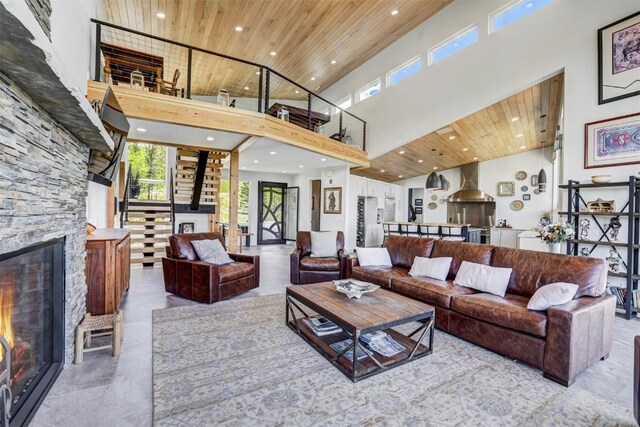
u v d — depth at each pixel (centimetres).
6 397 139
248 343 262
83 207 252
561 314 210
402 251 424
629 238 337
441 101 594
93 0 398
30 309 178
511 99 511
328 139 636
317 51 670
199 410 175
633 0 357
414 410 178
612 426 168
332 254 509
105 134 229
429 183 751
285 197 1083
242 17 518
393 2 539
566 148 410
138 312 339
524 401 189
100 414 170
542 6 449
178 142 527
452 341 277
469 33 561
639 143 349
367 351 224
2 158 123
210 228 745
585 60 396
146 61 478
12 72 121
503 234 844
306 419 169
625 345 272
